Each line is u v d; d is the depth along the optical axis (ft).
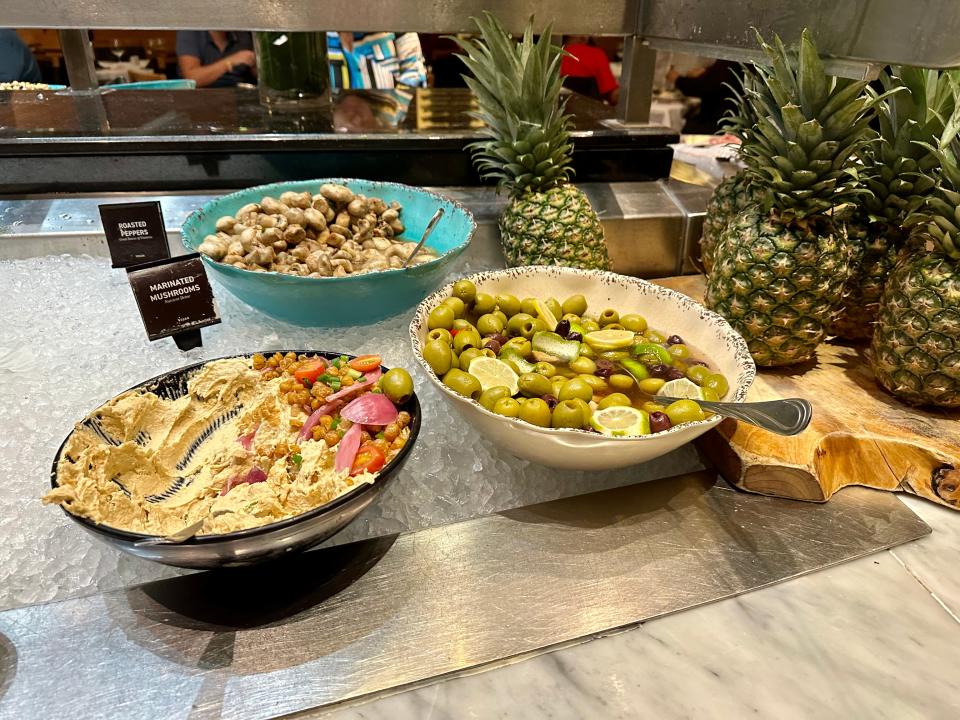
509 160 5.07
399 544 3.17
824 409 4.01
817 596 3.05
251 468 3.10
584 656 2.73
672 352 3.88
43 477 3.43
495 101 4.98
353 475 2.99
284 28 5.39
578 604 2.93
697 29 5.18
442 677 2.62
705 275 5.94
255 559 2.70
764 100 4.02
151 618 2.76
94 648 2.64
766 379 4.35
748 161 4.26
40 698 2.44
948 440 3.72
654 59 6.07
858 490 3.76
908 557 3.31
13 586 2.94
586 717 2.49
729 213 5.19
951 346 3.68
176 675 2.55
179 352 4.38
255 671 2.58
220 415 3.53
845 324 4.77
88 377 4.12
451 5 5.58
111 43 12.37
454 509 3.50
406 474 3.63
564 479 3.77
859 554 3.28
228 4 5.21
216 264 4.09
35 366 4.18
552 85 4.84
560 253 4.92
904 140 4.01
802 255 3.91
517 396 3.56
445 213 5.14
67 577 3.01
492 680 2.62
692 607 2.96
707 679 2.65
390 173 5.86
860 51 3.69
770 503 3.59
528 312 4.27
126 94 6.61
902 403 4.10
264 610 2.82
